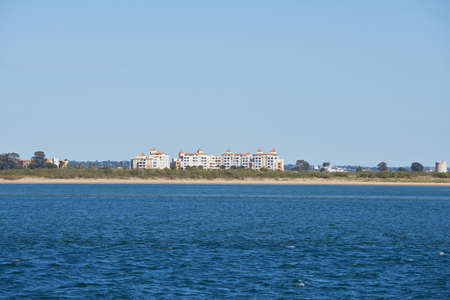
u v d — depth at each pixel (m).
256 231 118.38
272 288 64.06
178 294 61.38
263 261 79.75
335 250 90.69
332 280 68.06
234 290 63.06
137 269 73.50
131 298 59.94
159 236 107.94
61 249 89.81
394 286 65.44
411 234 115.31
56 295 60.78
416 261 80.75
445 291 63.44
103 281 66.69
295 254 86.12
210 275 70.12
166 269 73.56
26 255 83.62
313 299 60.00
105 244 95.75
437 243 100.69
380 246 96.00
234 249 90.69
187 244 96.25
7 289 62.97
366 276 70.31
